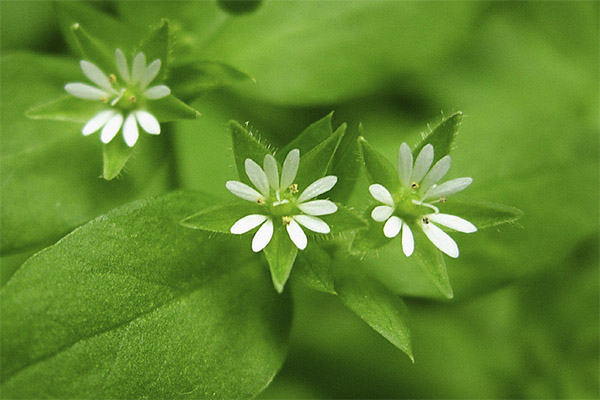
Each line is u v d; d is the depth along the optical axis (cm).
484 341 13
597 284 12
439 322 13
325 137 11
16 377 10
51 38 13
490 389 13
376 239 11
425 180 11
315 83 12
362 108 13
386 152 12
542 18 13
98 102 11
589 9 13
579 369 12
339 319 13
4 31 13
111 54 11
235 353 11
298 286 13
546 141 12
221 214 10
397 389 12
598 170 12
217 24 12
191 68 11
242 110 12
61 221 11
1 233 11
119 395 10
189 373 11
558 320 13
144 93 11
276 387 12
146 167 12
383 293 11
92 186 11
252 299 11
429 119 13
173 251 11
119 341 10
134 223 11
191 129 12
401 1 12
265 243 10
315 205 11
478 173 12
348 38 12
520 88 13
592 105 13
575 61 13
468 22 12
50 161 11
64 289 10
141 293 11
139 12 12
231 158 12
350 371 12
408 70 12
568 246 12
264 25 12
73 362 10
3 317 10
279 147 13
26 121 11
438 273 10
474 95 13
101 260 10
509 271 12
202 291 11
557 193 12
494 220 11
